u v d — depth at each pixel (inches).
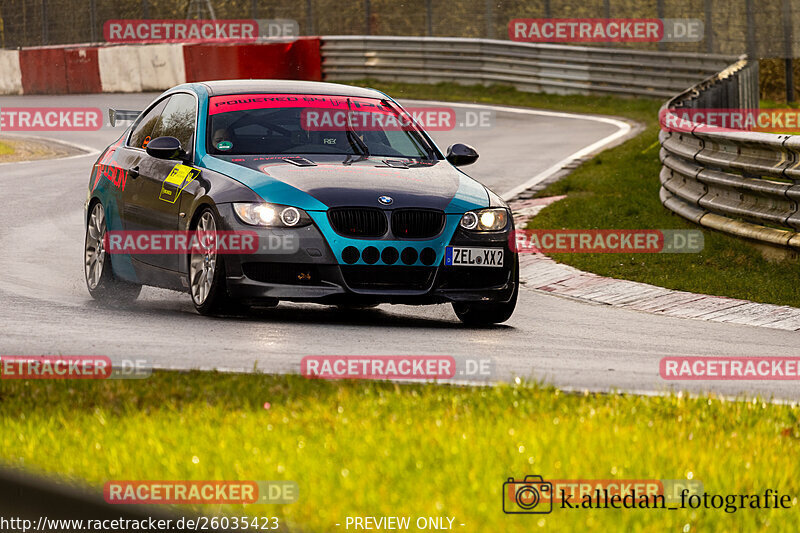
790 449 644.1
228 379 753.0
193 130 1164.5
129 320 1042.7
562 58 4018.2
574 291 1413.6
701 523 513.0
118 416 647.1
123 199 1219.2
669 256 1521.9
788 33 3843.5
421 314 1235.9
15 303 1139.9
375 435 609.6
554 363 903.1
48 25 4926.2
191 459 555.2
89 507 489.7
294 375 765.3
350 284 1027.9
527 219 1866.4
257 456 561.0
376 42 4409.5
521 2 4274.1
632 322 1199.6
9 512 488.7
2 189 2242.9
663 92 3774.6
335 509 494.6
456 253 1058.7
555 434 624.1
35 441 583.2
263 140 1147.3
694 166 1717.5
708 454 611.2
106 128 3641.7
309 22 4660.4
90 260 1280.8
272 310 1183.6
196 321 1045.8
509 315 1131.3
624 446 609.9
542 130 3238.2
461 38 4261.8
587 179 2204.7
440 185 1098.7
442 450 581.9
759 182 1494.8
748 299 1320.1
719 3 3900.1
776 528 516.1
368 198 1039.0
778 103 3816.4
